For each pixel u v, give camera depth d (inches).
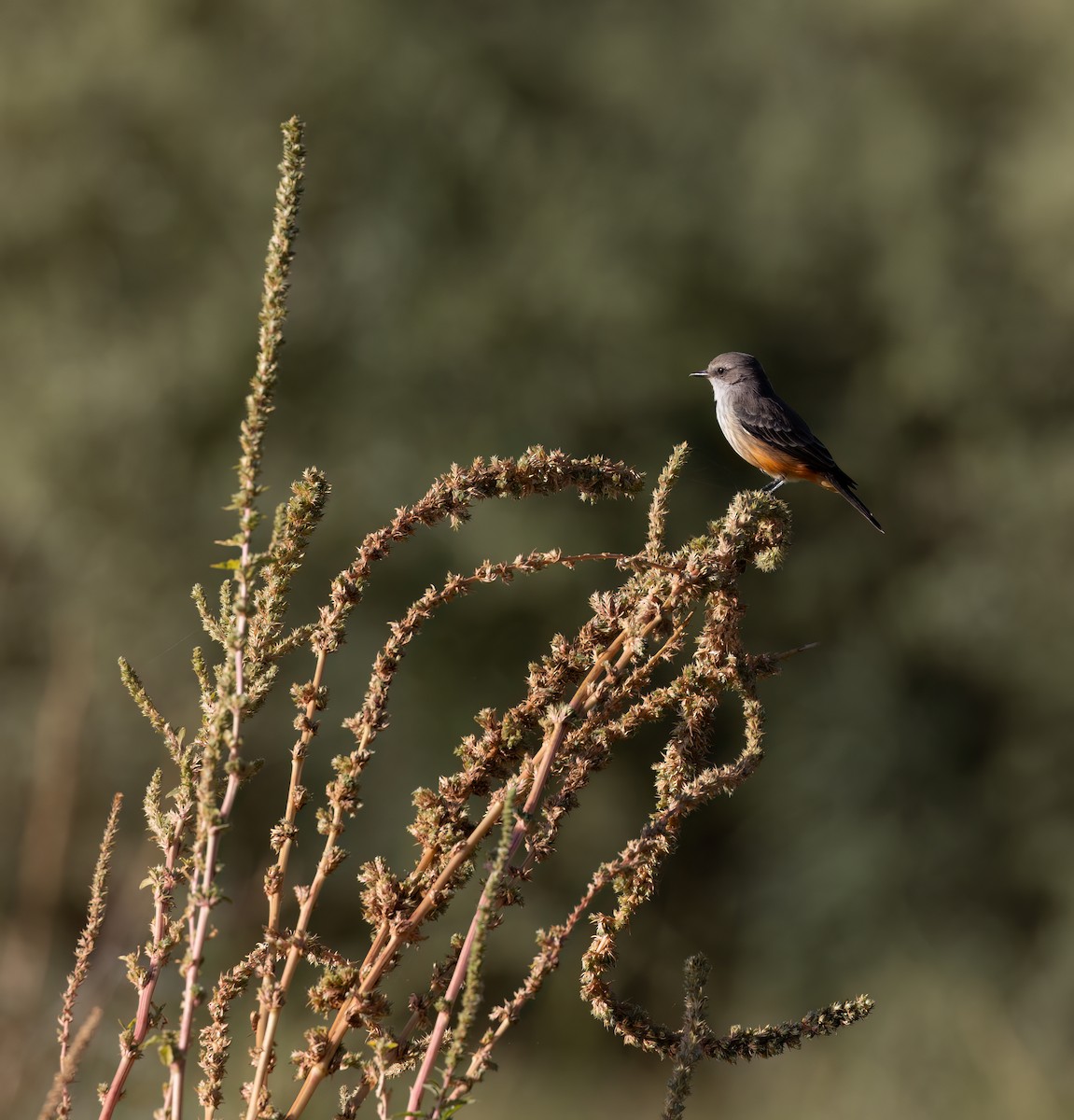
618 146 783.1
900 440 788.6
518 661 717.3
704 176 783.7
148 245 729.0
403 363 726.5
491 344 729.0
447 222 754.2
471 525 708.0
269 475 701.3
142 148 723.4
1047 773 752.3
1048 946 700.0
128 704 641.0
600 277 729.6
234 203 737.0
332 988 101.0
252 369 706.2
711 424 756.0
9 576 675.4
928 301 763.4
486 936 89.1
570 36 793.6
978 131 802.2
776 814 741.9
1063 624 759.7
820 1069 589.3
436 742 693.9
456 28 772.6
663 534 120.4
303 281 740.7
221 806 94.6
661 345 740.0
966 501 776.3
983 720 778.2
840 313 789.9
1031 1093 565.6
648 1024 109.0
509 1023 95.9
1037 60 798.5
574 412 732.0
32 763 605.6
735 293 767.1
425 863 105.8
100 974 291.4
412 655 701.3
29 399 693.3
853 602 778.8
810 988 703.1
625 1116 539.2
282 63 743.1
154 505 692.1
